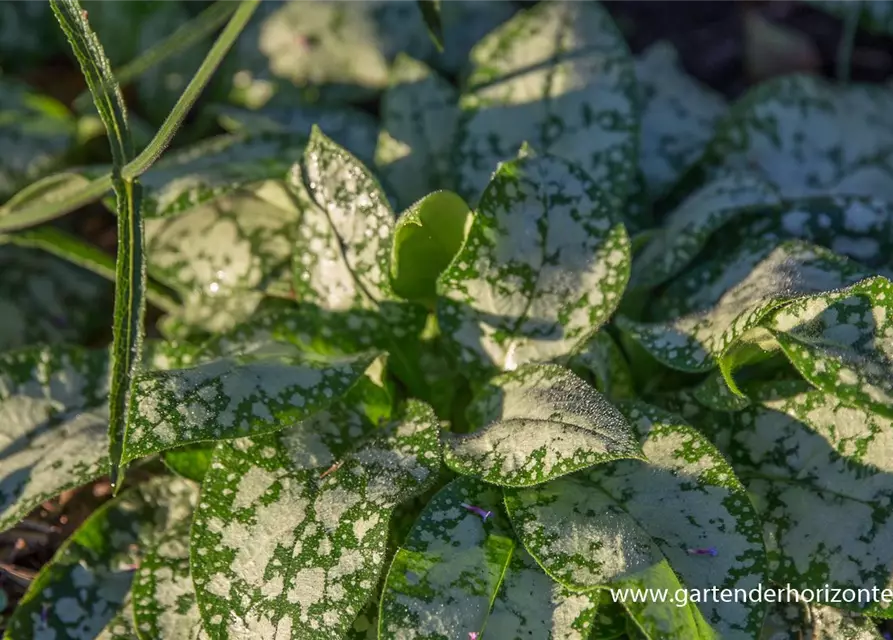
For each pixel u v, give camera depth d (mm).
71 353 833
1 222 832
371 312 812
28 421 816
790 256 797
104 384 831
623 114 853
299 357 782
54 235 875
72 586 795
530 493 760
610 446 724
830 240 847
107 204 839
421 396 829
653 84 947
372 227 798
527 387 774
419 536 754
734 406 775
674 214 861
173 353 819
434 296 826
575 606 748
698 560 748
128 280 742
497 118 859
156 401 739
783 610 780
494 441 755
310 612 738
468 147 857
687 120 933
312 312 815
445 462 763
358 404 798
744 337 770
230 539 753
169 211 825
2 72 980
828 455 781
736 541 748
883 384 741
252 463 769
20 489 792
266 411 750
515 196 784
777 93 904
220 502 760
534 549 741
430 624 737
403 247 790
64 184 862
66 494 843
